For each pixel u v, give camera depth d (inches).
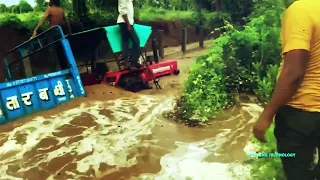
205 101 219.3
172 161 159.5
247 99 231.1
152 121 209.3
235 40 249.1
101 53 385.7
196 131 192.2
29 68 315.9
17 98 222.7
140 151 171.3
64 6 407.2
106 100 248.2
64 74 247.3
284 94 71.2
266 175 123.0
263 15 261.6
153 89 279.1
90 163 161.9
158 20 514.3
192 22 550.9
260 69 237.3
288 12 73.6
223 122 201.9
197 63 258.2
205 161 157.1
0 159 170.2
